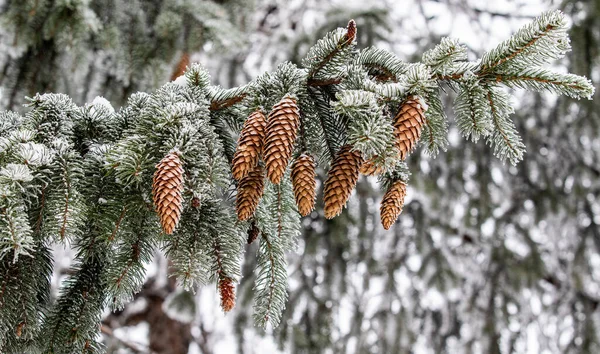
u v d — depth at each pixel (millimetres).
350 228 5172
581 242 5406
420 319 5590
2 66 3625
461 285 5418
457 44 1605
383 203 1689
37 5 3377
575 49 4605
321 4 5441
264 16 5812
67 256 5438
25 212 1624
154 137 1657
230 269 1737
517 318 5363
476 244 5668
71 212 1603
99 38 3652
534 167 5586
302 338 4793
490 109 1675
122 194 1720
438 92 1688
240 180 1651
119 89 3914
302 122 1736
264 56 4949
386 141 1484
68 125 1814
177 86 1824
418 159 5098
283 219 1854
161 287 6410
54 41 3633
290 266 5172
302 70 1750
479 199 5301
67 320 1794
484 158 5379
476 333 5258
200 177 1626
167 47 3738
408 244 5348
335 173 1584
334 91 1759
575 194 5516
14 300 1687
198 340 6672
